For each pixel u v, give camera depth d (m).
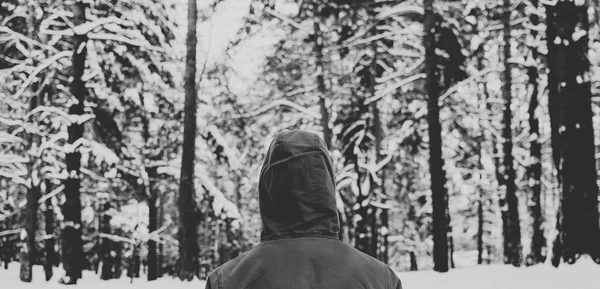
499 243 33.47
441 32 17.70
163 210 32.00
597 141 21.38
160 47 17.66
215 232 33.56
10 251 32.09
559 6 12.37
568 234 11.73
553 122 12.82
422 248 27.19
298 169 1.76
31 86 18.41
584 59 12.14
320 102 19.84
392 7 19.33
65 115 15.70
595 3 14.88
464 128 21.94
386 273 1.78
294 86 20.69
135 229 22.00
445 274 13.89
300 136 1.82
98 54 16.95
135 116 19.66
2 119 17.44
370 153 20.77
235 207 19.59
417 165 24.72
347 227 21.77
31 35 17.67
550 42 12.95
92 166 21.02
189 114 16.22
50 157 19.11
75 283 14.81
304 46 20.00
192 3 16.56
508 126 20.03
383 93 18.84
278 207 1.77
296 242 1.75
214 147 20.78
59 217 20.84
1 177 22.11
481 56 20.55
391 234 30.28
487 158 24.08
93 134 18.80
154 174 22.02
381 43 20.09
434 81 16.58
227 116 20.28
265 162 1.83
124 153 19.52
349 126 20.50
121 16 17.28
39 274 23.44
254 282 1.70
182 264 15.51
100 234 22.80
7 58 18.23
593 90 17.73
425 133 22.66
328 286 1.68
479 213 29.47
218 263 32.47
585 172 11.80
